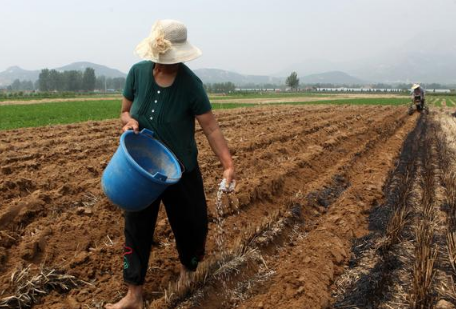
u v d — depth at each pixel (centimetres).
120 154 309
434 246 512
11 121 1747
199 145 969
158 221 506
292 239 539
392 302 397
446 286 418
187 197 346
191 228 358
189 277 392
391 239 514
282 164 825
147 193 308
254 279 431
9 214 479
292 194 710
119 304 344
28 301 348
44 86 14388
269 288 415
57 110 2512
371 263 479
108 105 3231
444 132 1709
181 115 335
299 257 477
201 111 339
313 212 638
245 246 473
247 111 2273
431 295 402
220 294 397
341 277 452
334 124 1562
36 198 524
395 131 1631
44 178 648
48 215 509
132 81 345
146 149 338
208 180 688
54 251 420
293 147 1019
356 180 845
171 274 413
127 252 341
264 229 527
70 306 350
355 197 691
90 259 412
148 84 334
